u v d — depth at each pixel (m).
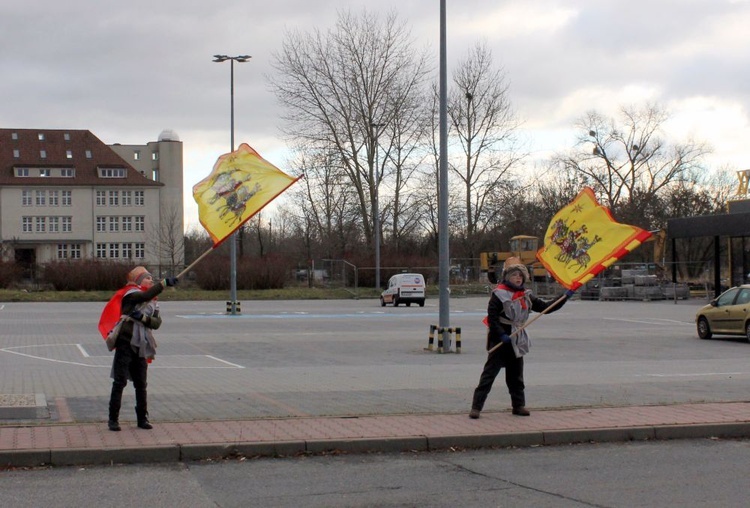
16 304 46.84
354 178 60.12
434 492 7.19
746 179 53.00
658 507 6.71
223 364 17.42
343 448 8.72
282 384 13.80
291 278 60.47
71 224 95.00
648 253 73.19
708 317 24.97
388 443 8.81
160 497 6.95
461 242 68.25
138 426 9.23
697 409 10.84
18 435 8.71
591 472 7.97
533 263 61.94
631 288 54.16
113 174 97.00
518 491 7.23
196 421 9.73
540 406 11.19
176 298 52.91
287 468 8.05
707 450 9.04
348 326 30.22
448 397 12.09
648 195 71.69
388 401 11.67
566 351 21.33
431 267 61.88
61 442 8.38
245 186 9.32
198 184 9.71
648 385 13.75
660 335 26.88
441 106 20.77
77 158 96.94
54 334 25.08
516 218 76.81
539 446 9.19
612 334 27.25
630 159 72.19
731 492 7.21
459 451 8.91
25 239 93.31
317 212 67.94
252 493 7.11
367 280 60.44
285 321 32.84
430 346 20.94
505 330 10.07
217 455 8.36
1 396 10.80
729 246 51.00
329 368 16.69
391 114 59.81
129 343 9.10
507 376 10.37
